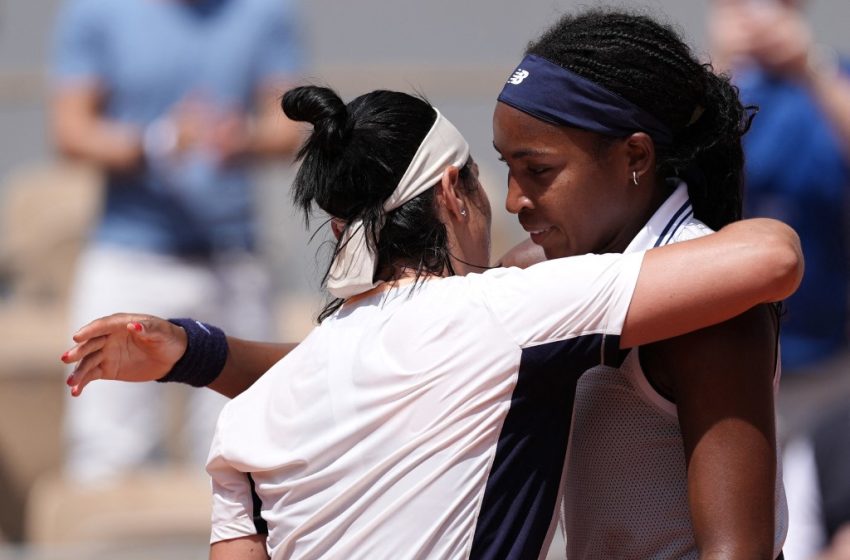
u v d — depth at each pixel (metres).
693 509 7.26
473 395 7.43
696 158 8.09
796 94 18.23
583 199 7.83
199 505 20.34
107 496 20.27
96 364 8.73
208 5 19.48
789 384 17.88
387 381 7.57
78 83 19.45
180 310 19.44
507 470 7.47
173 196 19.38
